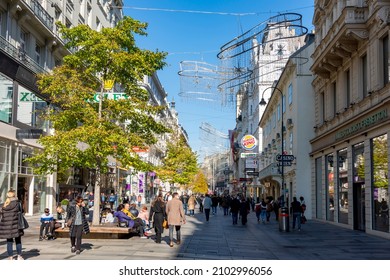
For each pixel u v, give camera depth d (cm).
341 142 2342
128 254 1205
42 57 2923
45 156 1681
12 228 1019
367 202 1966
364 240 1733
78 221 1188
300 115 3219
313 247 1525
